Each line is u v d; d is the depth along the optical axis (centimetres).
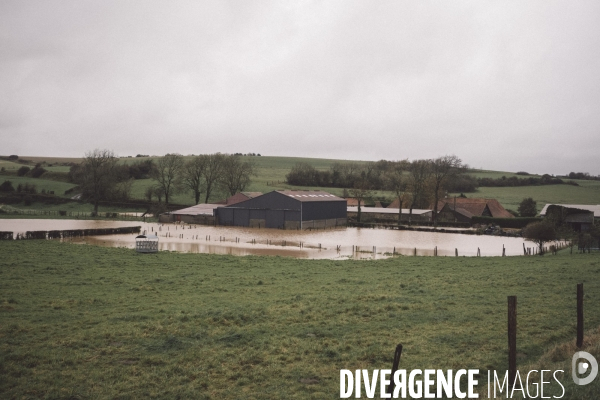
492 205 15225
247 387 1912
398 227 12812
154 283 4075
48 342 2384
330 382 1958
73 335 2509
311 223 12800
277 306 3150
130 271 4712
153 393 1838
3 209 14775
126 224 12312
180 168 17562
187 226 12606
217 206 13912
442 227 13288
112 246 7519
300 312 2994
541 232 6762
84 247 6669
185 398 1806
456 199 15825
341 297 3416
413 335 2541
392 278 4428
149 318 2864
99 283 4028
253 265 5388
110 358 2198
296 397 1814
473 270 4891
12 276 4216
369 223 13838
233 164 17275
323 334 2566
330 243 9131
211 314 2917
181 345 2362
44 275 4338
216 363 2138
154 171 18162
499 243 9412
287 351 2288
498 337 2467
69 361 2141
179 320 2797
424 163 15375
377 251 7875
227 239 9538
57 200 16900
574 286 3725
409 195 16125
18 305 3166
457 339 2453
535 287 3741
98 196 16525
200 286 3962
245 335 2512
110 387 1892
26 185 17925
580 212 10962
